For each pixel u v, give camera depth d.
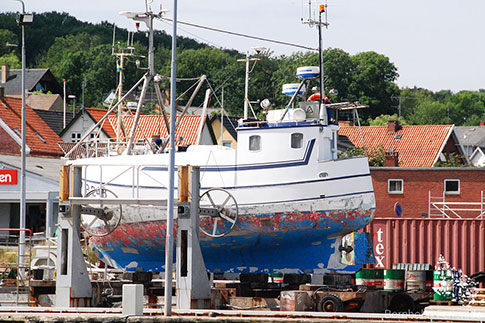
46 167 135.12
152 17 86.31
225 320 66.62
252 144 78.94
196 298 73.62
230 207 78.12
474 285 86.19
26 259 103.88
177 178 79.44
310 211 77.88
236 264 82.19
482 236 101.00
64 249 78.06
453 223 102.19
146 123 176.62
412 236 103.25
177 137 174.00
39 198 122.25
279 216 78.06
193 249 73.94
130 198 77.56
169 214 70.50
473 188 129.88
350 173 78.31
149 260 84.19
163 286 83.00
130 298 69.50
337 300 72.25
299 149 78.12
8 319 71.12
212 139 179.12
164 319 67.50
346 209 78.06
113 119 189.00
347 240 80.62
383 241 104.00
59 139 178.25
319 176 77.88
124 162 81.94
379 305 76.62
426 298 78.25
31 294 83.00
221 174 78.94
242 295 79.00
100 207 80.88
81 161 83.31
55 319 70.31
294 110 78.69
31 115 179.88
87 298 77.88
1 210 134.25
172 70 72.56
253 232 79.06
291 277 81.12
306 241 79.81
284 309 72.94
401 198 132.25
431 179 131.62
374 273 82.75
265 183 78.12
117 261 85.31
